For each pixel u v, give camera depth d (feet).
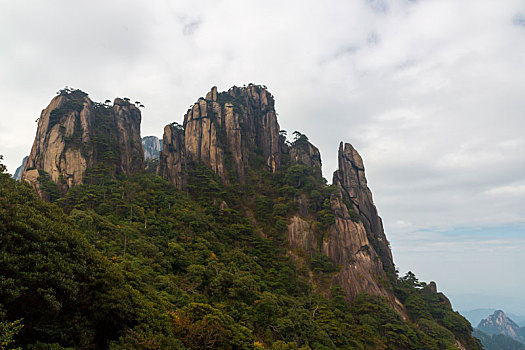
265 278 277.03
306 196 382.22
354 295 314.76
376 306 295.28
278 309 228.43
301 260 332.19
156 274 191.72
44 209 132.16
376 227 425.69
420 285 406.21
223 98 495.00
